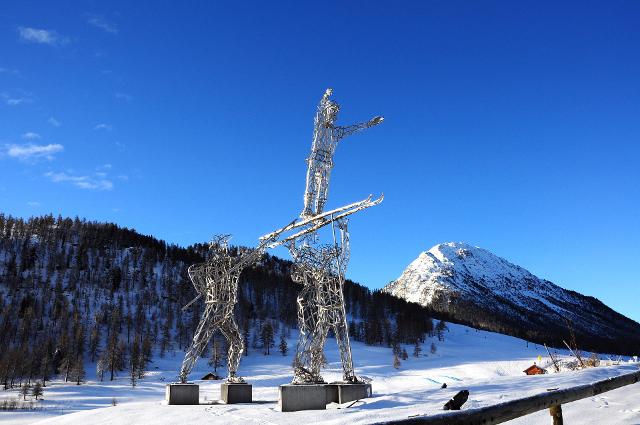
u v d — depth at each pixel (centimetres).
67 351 11256
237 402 2358
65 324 13038
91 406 6750
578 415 925
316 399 1900
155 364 11881
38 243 19388
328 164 2427
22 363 10312
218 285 2552
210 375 7106
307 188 2406
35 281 16325
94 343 12075
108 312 14638
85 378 10356
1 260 17375
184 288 17650
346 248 2269
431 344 16262
